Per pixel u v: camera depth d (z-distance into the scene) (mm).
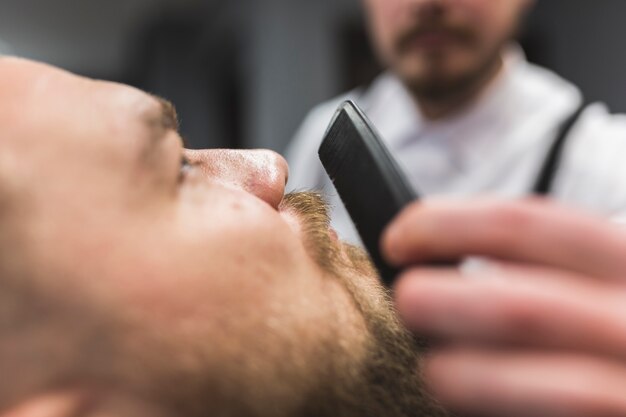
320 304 316
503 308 174
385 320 342
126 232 277
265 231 310
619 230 185
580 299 172
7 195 268
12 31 3252
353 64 2203
